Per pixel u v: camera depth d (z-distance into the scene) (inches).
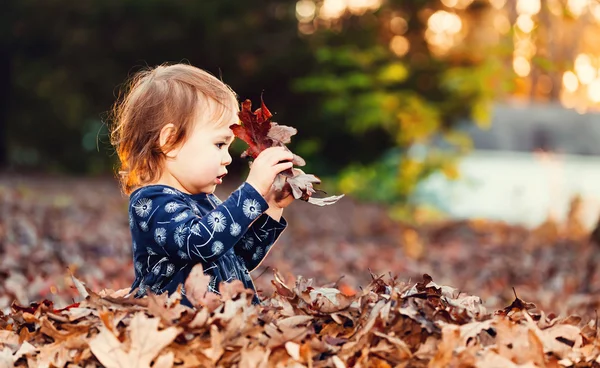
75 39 824.9
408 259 311.4
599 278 257.8
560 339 100.9
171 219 104.2
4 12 823.1
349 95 553.6
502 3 596.7
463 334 91.5
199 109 110.7
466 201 853.2
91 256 252.7
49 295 185.8
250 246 113.6
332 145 703.7
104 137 927.0
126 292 110.0
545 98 1116.5
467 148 622.5
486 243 400.2
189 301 100.6
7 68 912.3
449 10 648.4
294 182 103.0
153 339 87.4
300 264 275.0
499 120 1033.5
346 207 571.2
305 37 724.7
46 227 306.8
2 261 217.8
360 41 672.4
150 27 786.8
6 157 965.8
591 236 355.6
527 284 258.1
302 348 89.0
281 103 745.0
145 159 112.9
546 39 398.3
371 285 105.3
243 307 91.9
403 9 656.4
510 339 94.8
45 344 98.5
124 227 346.0
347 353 91.0
